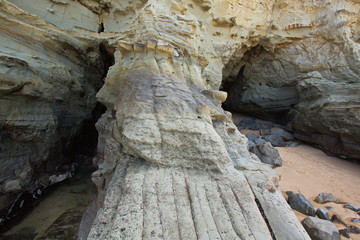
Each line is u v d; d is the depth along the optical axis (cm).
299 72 1267
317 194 645
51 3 1105
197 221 255
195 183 318
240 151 468
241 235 245
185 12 758
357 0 1087
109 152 501
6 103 682
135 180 309
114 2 1226
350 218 505
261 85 1538
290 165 865
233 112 1961
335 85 1016
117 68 605
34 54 836
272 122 1605
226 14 1154
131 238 226
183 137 370
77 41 1087
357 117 866
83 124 1171
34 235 540
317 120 1065
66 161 1024
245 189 322
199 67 688
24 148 745
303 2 1194
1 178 646
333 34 1103
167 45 531
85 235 453
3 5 779
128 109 425
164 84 471
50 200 724
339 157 1001
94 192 789
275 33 1264
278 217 285
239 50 1345
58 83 909
